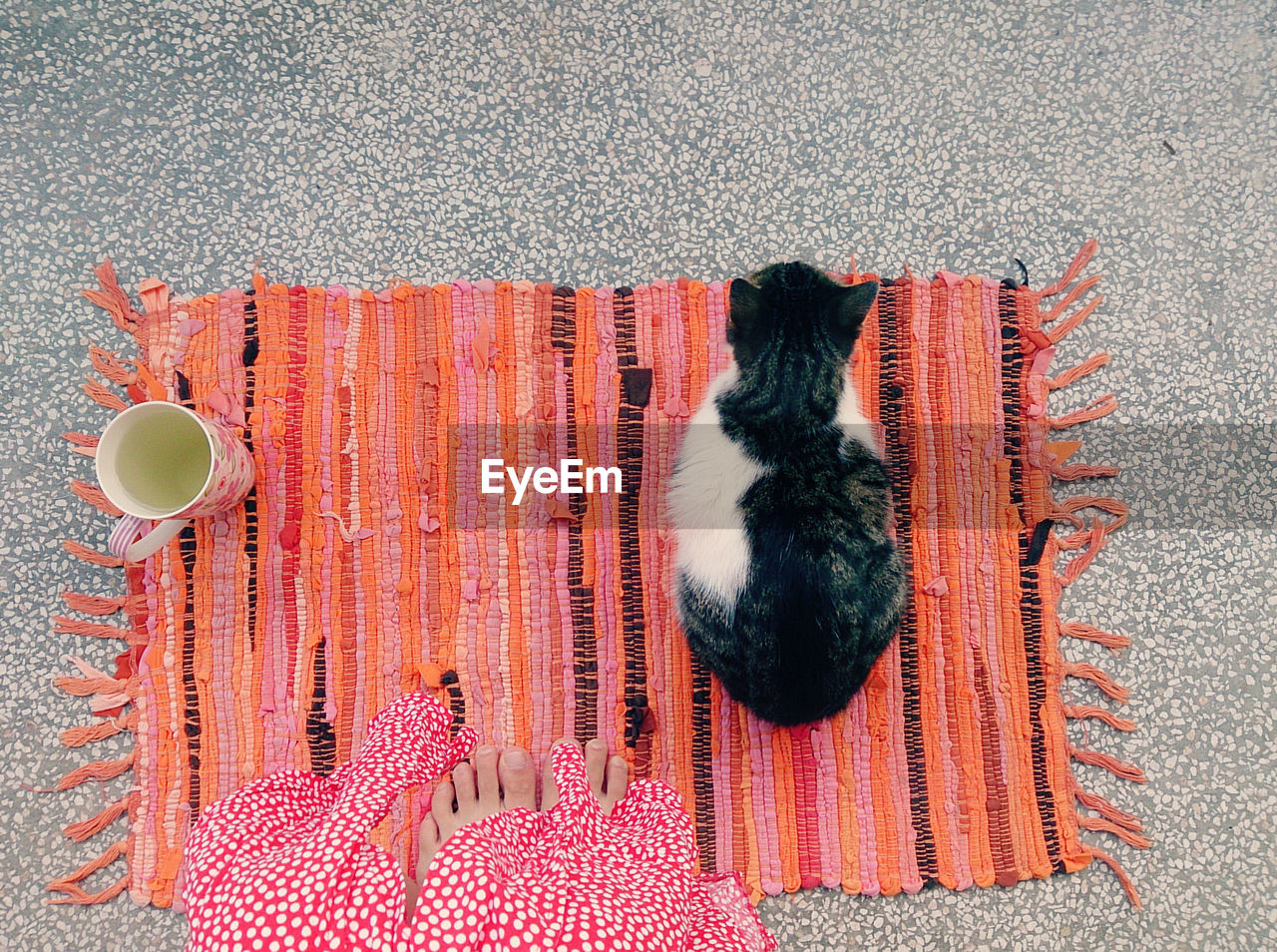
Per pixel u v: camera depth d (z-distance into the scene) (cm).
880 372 130
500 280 130
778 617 100
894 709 125
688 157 134
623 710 123
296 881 76
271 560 123
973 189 134
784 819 124
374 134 132
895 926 123
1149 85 137
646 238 132
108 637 124
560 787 102
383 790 86
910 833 124
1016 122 136
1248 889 125
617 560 125
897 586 108
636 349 128
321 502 124
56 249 128
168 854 120
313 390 125
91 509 125
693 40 135
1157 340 133
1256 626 130
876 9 136
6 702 122
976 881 123
